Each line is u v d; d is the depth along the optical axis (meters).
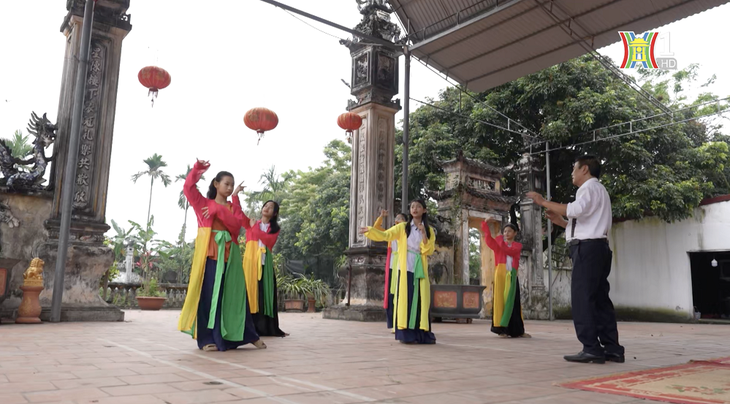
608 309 4.84
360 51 12.90
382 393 2.83
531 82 17.08
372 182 12.30
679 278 18.11
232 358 4.17
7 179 8.59
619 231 19.77
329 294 20.02
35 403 2.33
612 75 18.16
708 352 5.88
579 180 4.98
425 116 19.33
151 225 34.34
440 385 3.16
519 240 16.89
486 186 15.86
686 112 20.20
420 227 6.09
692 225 18.00
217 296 4.68
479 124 17.88
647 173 17.22
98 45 9.34
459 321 12.62
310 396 2.67
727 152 19.89
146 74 7.95
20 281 8.60
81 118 8.61
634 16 9.79
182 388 2.79
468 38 10.95
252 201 34.84
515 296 7.87
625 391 3.02
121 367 3.51
